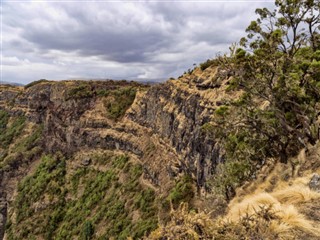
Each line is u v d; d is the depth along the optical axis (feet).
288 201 26.86
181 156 138.10
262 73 55.01
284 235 20.08
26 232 237.45
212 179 90.22
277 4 55.83
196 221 20.11
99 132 253.85
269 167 56.90
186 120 134.92
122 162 215.51
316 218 23.09
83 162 257.14
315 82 47.88
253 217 22.09
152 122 195.93
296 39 57.21
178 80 163.63
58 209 238.07
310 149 44.88
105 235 163.84
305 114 50.55
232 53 55.47
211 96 108.17
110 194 199.82
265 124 57.82
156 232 20.22
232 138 62.34
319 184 28.86
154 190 161.89
